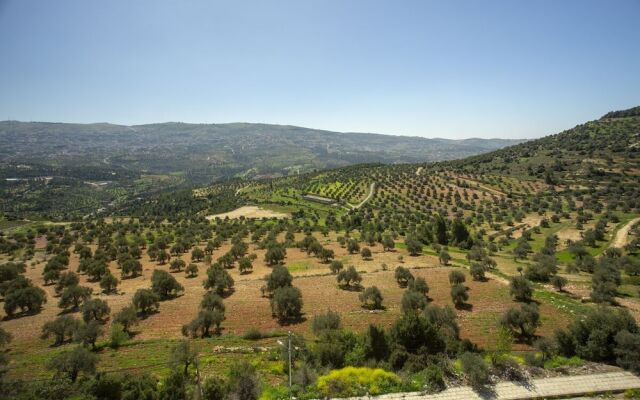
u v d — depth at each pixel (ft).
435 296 232.94
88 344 172.45
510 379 115.24
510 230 472.44
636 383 112.98
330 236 465.88
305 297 238.68
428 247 407.44
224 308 213.25
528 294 221.25
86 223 563.89
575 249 340.59
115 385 114.52
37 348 180.24
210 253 399.24
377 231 474.08
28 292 240.12
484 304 216.13
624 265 287.48
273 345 168.04
